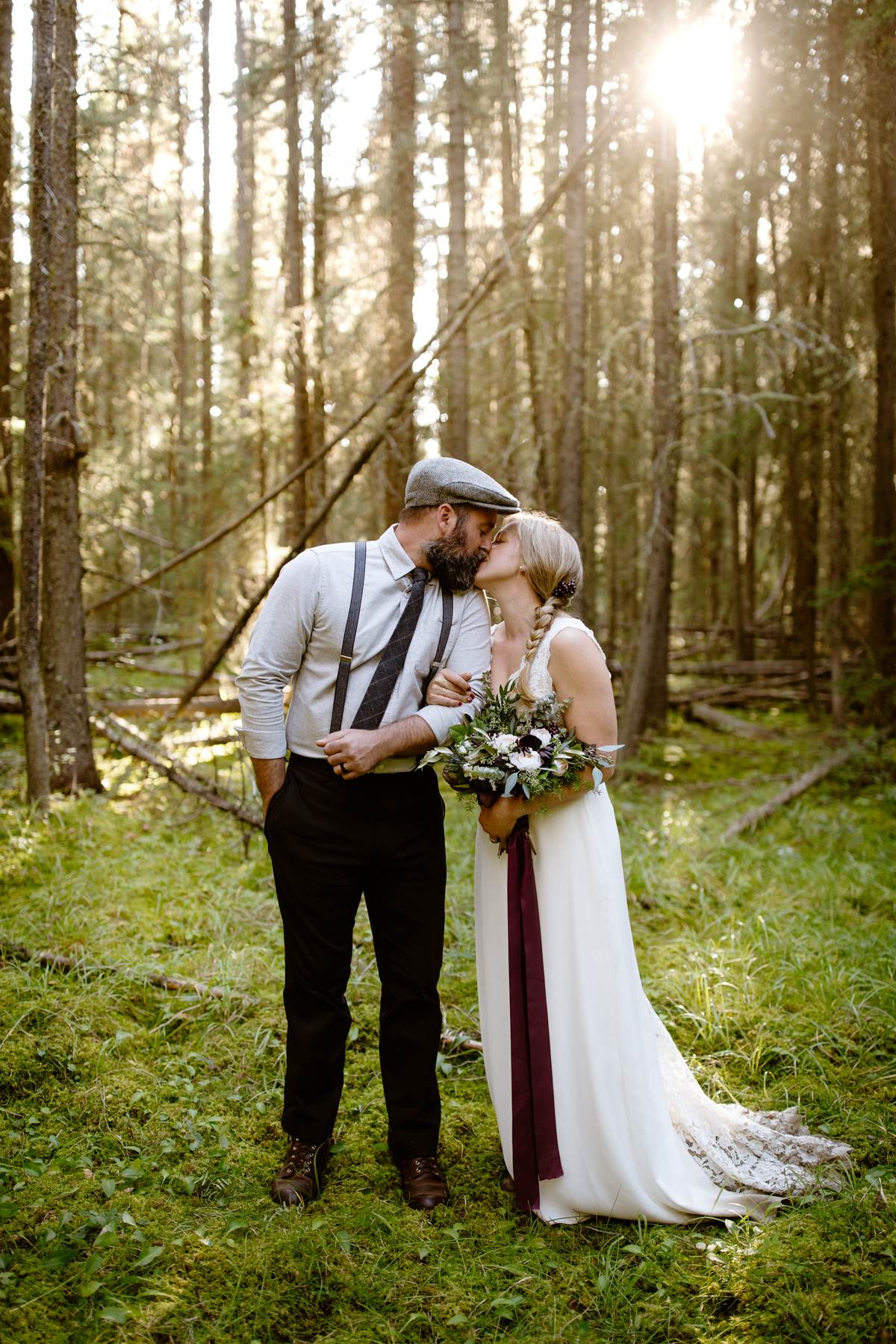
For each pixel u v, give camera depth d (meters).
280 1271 2.26
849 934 4.29
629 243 11.74
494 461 9.54
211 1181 2.60
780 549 16.50
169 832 5.47
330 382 11.62
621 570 13.88
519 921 2.51
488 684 2.58
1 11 6.50
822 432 10.69
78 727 5.97
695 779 7.61
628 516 13.36
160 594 7.80
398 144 9.16
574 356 7.64
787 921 4.44
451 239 8.05
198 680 7.38
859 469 11.91
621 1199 2.45
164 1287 2.19
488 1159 2.79
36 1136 2.76
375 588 2.44
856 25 6.62
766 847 5.79
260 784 2.54
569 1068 2.47
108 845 5.05
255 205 13.59
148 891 4.51
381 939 2.60
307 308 9.23
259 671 2.43
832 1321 2.11
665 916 4.61
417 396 8.01
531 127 10.74
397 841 2.50
